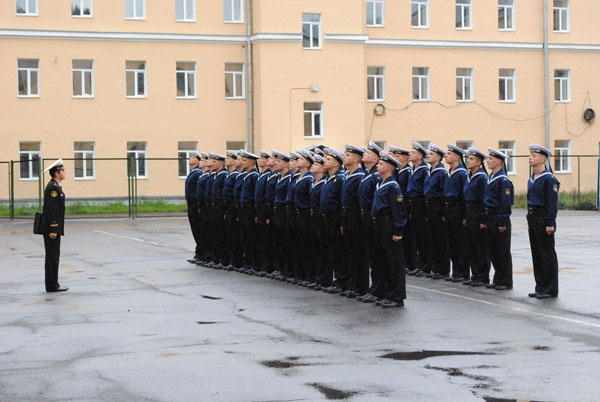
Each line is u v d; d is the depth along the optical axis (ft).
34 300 43.62
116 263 60.03
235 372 27.91
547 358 29.27
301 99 125.39
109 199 120.78
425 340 32.53
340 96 126.82
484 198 46.11
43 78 118.73
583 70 142.20
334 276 47.73
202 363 29.22
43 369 28.78
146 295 44.96
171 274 53.83
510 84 139.64
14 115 117.60
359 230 43.04
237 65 127.95
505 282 45.75
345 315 38.34
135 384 26.68
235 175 55.11
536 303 41.01
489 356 29.68
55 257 46.60
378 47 131.85
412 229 52.34
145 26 122.83
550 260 42.32
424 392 25.25
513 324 35.58
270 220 51.39
